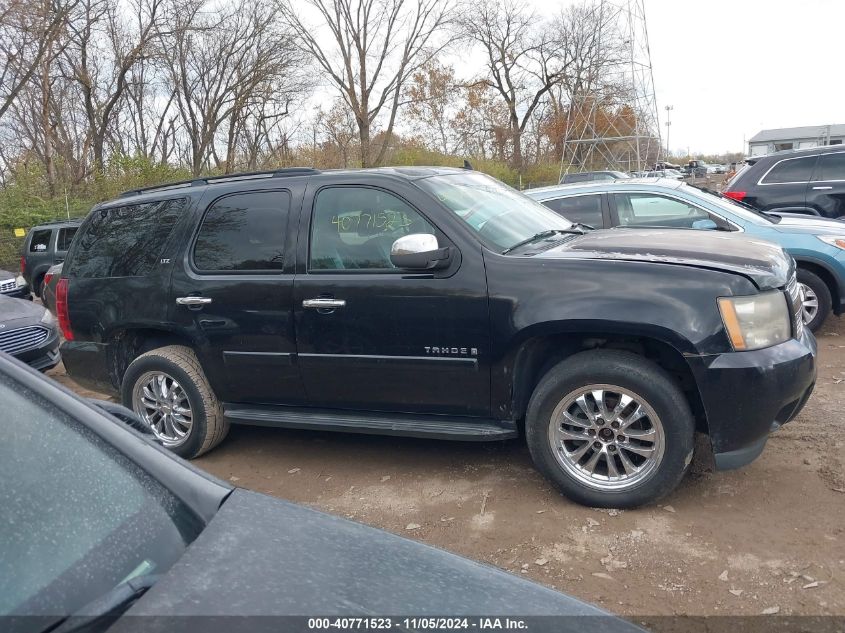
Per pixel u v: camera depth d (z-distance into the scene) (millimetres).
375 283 4164
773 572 3160
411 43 36938
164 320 4848
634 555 3391
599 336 3912
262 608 1632
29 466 1939
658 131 34312
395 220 4238
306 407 4617
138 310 4953
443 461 4715
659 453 3670
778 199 9430
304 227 4457
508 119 48250
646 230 4816
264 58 34625
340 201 4406
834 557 3232
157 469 2092
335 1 34750
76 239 5422
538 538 3615
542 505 3965
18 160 30922
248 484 4633
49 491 1888
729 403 3518
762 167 9680
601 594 3104
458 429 4129
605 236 4496
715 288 3553
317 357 4379
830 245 6695
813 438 4562
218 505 2053
